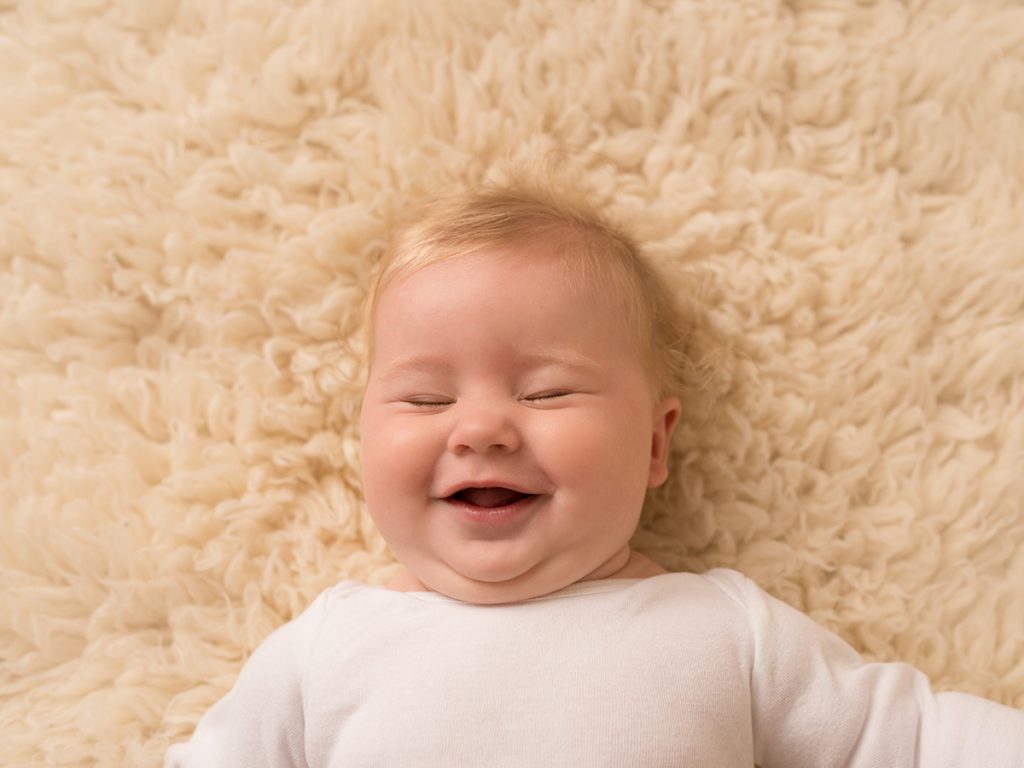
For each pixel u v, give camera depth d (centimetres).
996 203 120
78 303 120
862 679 93
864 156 121
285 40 123
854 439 114
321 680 96
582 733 87
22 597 112
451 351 95
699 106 122
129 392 118
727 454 114
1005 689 109
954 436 116
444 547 94
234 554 114
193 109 123
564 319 96
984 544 113
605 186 119
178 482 115
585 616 94
